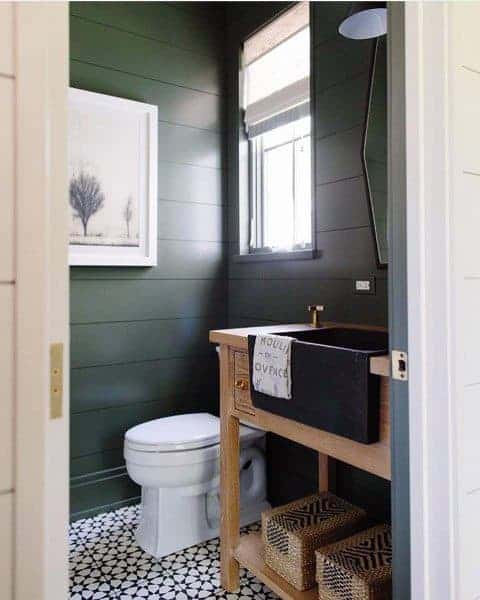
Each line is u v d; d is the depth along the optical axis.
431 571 0.95
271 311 2.36
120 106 2.34
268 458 2.35
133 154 2.39
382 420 1.16
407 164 0.98
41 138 0.59
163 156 2.49
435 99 0.94
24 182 0.58
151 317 2.48
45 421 0.59
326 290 2.02
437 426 0.94
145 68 2.44
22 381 0.58
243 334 1.64
